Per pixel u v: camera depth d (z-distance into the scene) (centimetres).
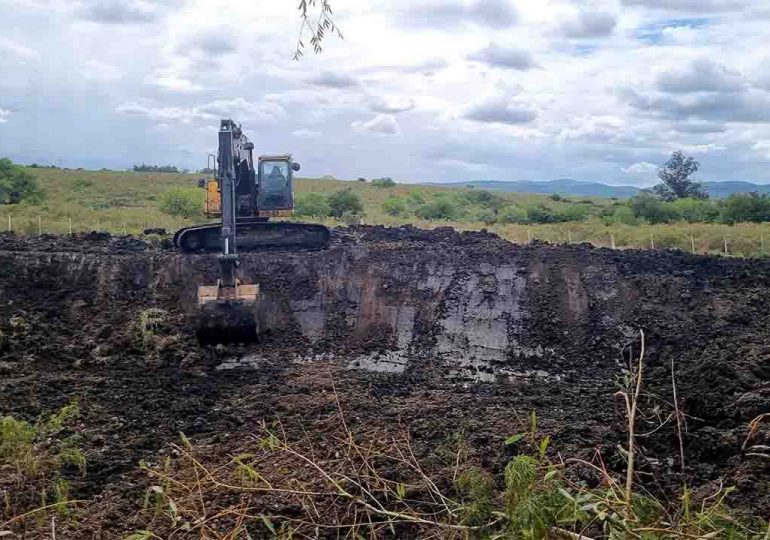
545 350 1576
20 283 1709
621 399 1260
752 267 1814
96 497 914
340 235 2162
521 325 1642
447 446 1009
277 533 777
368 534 783
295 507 827
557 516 605
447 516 755
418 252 1856
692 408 1065
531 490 619
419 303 1719
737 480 820
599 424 1123
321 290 1772
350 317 1702
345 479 771
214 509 833
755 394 1043
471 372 1507
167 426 1161
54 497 891
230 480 916
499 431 1075
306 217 3519
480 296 1720
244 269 1819
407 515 733
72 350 1520
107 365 1466
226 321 1512
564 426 1083
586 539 577
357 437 1063
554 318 1648
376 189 6794
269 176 2069
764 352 1260
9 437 924
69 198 5119
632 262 1798
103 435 1120
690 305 1642
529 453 972
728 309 1612
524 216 3934
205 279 1769
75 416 1175
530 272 1770
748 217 3494
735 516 714
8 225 2784
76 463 957
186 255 1848
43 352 1495
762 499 780
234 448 1057
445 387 1391
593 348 1564
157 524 816
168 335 1598
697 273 1777
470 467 891
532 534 584
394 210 4375
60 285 1727
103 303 1689
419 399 1288
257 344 1595
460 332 1638
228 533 763
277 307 1723
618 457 928
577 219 3803
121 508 873
